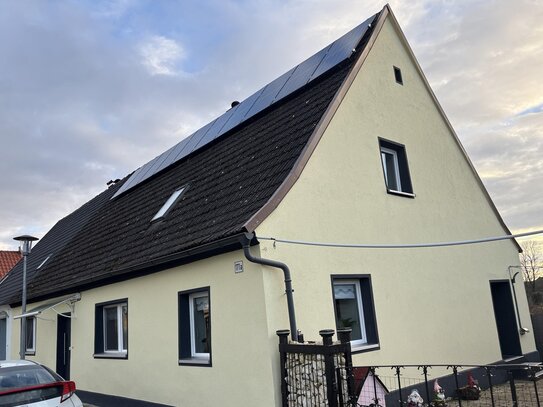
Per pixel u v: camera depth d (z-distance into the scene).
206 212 8.36
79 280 11.02
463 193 10.95
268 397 6.21
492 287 11.59
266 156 8.47
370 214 8.38
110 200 16.12
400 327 8.26
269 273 6.55
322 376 5.64
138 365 9.02
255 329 6.52
